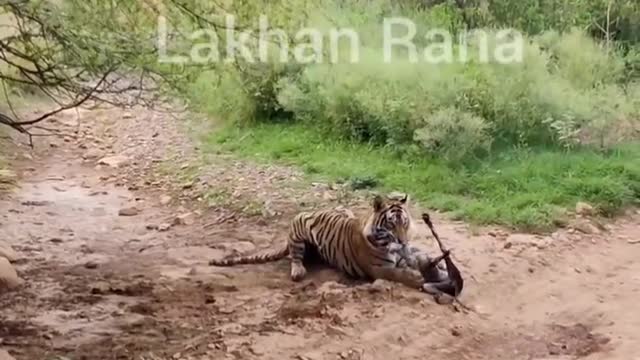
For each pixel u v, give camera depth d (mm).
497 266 7977
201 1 7609
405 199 7551
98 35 6762
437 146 11562
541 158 11258
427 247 8531
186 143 14383
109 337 6371
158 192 11922
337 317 6625
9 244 9344
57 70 7223
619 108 12219
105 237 9727
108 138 15391
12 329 6539
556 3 16672
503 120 12023
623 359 5867
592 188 10109
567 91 12445
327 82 13758
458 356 6090
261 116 14992
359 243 7535
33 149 14578
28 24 6746
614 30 16625
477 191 10445
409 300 6961
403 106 12289
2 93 11445
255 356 5969
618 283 7578
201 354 5996
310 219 8055
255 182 11648
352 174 11477
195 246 9180
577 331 6527
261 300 7184
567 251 8500
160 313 6910
